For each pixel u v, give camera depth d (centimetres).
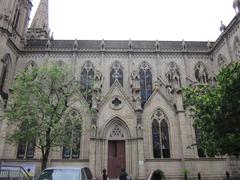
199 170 4153
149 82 5903
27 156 4459
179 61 6150
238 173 4200
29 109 3331
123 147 4381
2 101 4534
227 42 5531
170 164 4209
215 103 2412
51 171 1831
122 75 5931
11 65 5544
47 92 3606
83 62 5994
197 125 2784
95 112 4328
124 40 6769
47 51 5947
